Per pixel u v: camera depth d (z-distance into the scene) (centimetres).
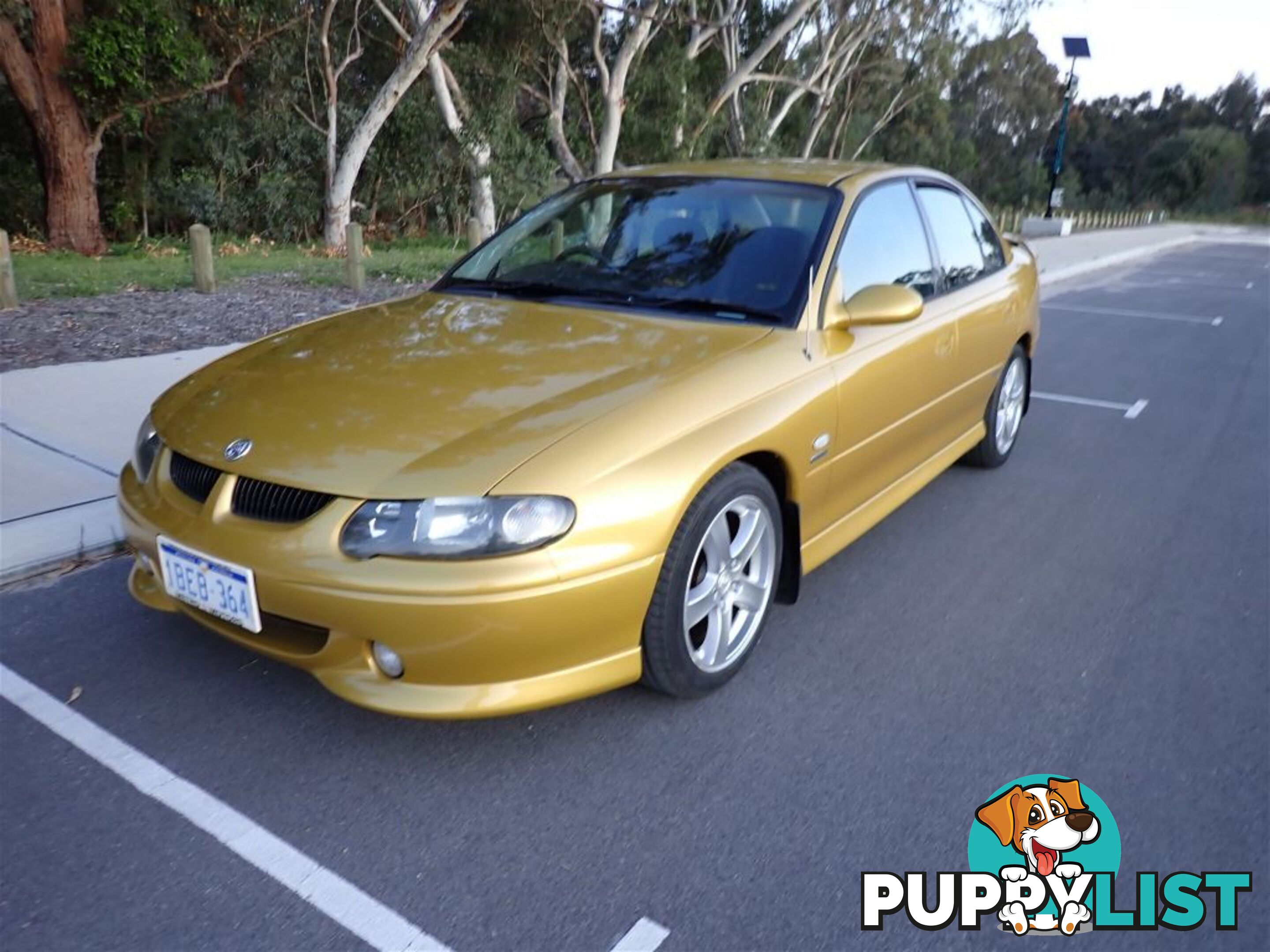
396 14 2175
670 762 272
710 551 289
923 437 420
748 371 299
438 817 247
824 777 267
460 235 2203
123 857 230
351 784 259
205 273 1015
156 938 208
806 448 315
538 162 2105
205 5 1867
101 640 327
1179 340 1031
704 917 218
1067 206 5941
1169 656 341
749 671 322
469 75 2070
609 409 266
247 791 255
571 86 2459
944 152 4450
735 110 2589
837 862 236
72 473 449
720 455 273
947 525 461
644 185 406
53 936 207
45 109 1577
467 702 247
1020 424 629
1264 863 240
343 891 222
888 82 3209
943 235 448
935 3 2850
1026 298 525
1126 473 550
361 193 2225
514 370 292
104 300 945
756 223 365
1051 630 358
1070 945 215
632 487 253
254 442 266
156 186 2030
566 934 212
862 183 389
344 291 1094
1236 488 527
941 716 299
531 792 257
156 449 297
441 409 270
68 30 1580
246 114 2105
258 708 291
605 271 368
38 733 277
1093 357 921
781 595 333
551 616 243
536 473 243
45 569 375
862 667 327
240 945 206
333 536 242
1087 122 7844
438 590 233
